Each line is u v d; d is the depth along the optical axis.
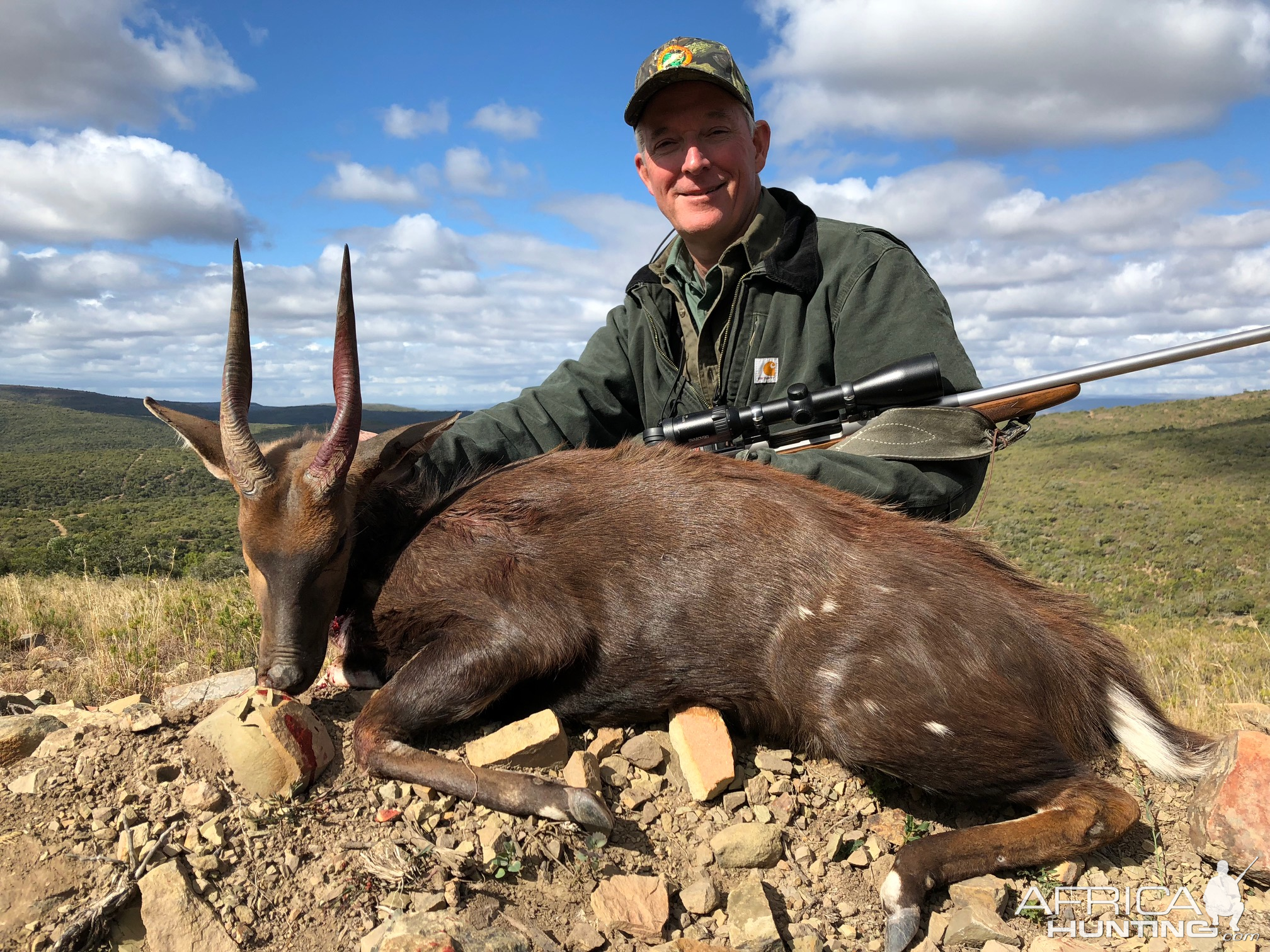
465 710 0.93
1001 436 1.13
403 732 0.92
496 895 0.78
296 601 0.94
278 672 0.92
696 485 0.99
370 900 0.76
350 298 0.91
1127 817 0.85
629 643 0.95
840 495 1.01
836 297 1.21
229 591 2.00
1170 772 0.96
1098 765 0.99
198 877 0.77
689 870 0.85
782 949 0.77
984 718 0.86
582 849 0.82
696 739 0.92
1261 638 3.72
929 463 1.10
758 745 0.99
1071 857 0.86
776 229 1.28
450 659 0.93
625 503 0.98
